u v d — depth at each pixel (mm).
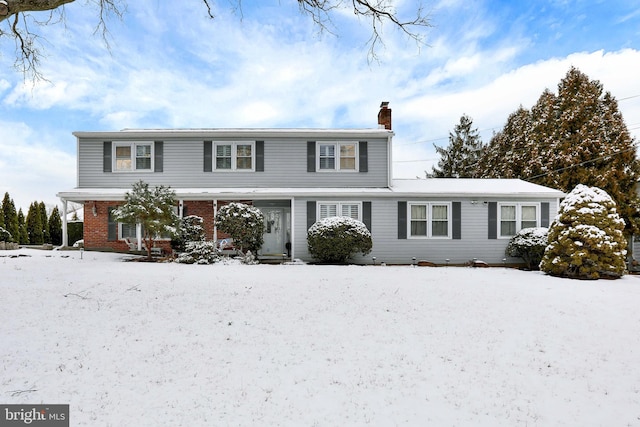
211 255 13234
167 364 4684
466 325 6492
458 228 15117
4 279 8664
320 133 16156
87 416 3502
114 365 4586
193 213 16578
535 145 24062
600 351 5445
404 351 5328
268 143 16312
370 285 9430
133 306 6941
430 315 7023
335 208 15102
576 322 6730
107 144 16156
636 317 7039
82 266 11125
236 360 4883
